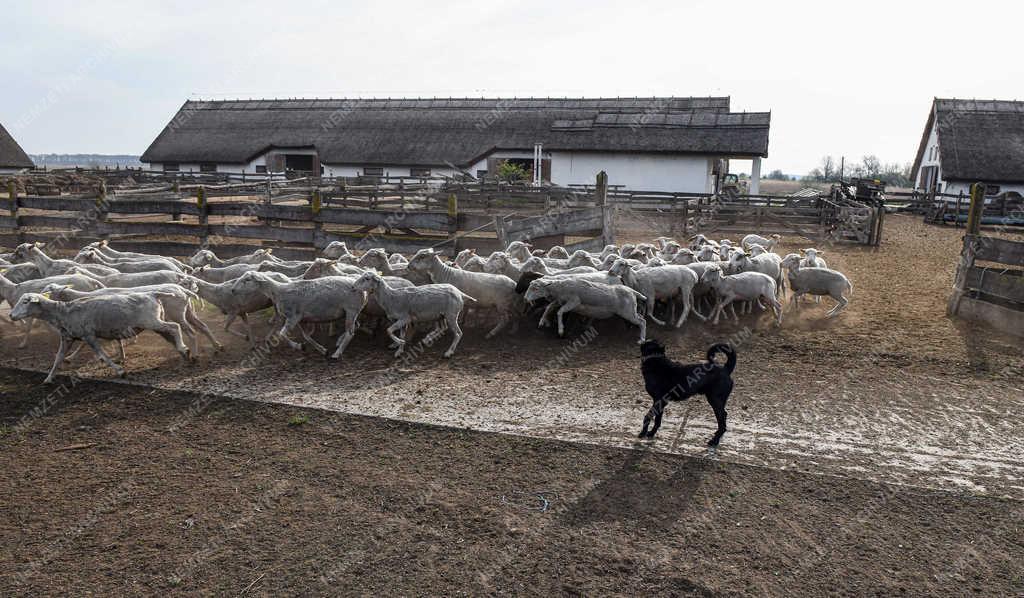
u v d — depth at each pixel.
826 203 24.31
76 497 6.14
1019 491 6.24
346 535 5.57
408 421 7.74
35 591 4.89
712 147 32.50
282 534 5.59
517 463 6.77
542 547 5.42
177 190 27.64
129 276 10.92
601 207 15.45
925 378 9.19
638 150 33.25
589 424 7.70
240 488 6.29
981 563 5.22
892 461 6.82
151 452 7.00
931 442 7.25
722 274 12.41
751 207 25.19
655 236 23.98
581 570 5.14
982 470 6.64
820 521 5.78
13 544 5.44
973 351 10.31
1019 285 11.19
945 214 31.69
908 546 5.43
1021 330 10.95
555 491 6.25
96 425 7.65
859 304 13.52
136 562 5.23
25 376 9.21
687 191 33.56
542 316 11.27
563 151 34.56
